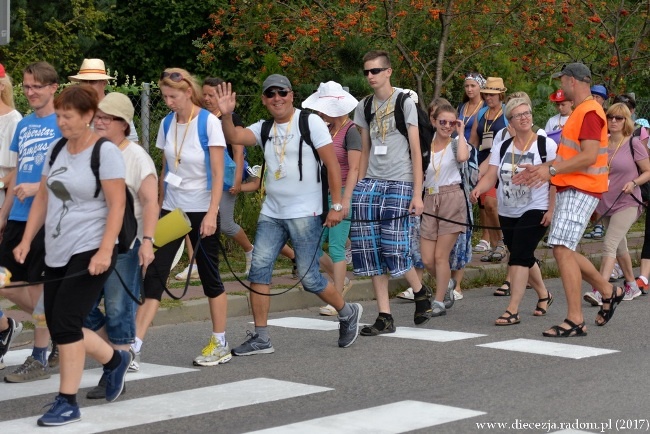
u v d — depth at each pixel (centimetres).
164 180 1448
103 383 1261
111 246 1116
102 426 1125
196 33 5044
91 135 1142
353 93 2598
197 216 1438
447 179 1878
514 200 1778
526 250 1784
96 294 1134
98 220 1134
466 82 2366
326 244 2461
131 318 1276
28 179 1348
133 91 2444
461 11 2762
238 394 1275
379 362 1473
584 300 2062
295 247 1522
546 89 3269
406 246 1708
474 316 1905
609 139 2052
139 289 1293
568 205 1645
